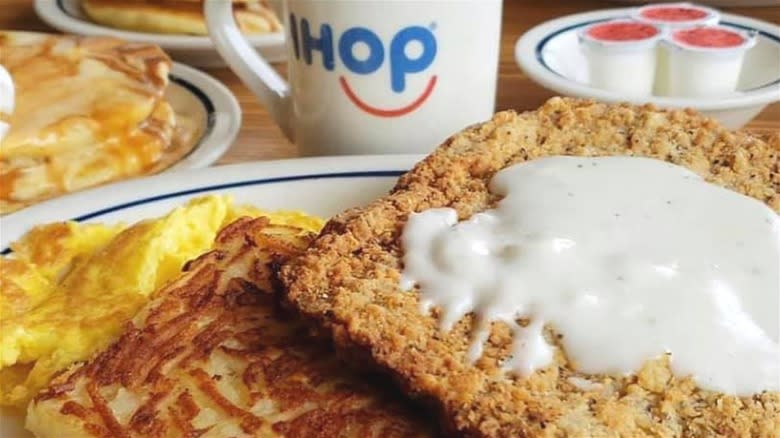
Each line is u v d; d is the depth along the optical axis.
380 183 0.53
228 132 0.60
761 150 0.47
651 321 0.40
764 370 0.39
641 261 0.41
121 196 0.52
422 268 0.42
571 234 0.42
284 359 0.42
